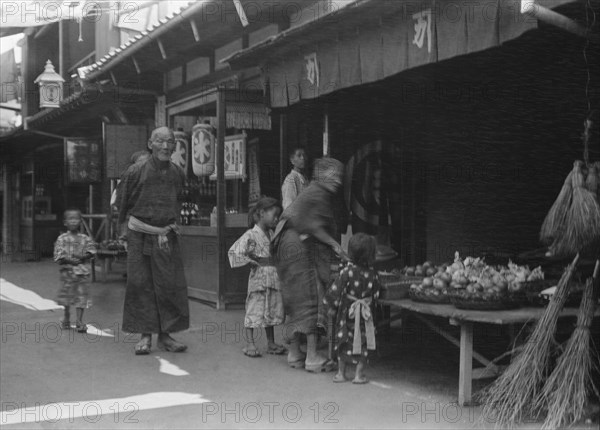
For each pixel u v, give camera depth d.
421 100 7.81
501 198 7.62
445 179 7.88
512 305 4.75
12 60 18.81
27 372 5.71
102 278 12.36
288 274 5.73
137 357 6.28
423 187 7.95
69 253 7.60
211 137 9.67
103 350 6.60
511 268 5.20
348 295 5.27
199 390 5.12
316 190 5.80
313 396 4.91
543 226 4.54
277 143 9.59
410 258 7.93
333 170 5.85
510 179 7.56
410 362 5.92
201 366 5.90
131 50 10.74
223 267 8.88
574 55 5.94
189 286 9.80
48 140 18.95
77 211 7.73
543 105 7.15
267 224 6.34
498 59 6.29
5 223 20.92
